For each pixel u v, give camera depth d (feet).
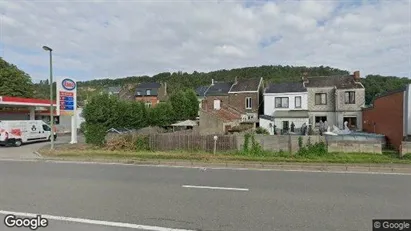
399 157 41.29
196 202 20.93
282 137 47.57
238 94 134.00
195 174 32.07
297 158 41.09
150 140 53.62
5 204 20.52
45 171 34.37
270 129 104.68
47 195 22.97
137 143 53.93
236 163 38.01
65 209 19.31
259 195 22.85
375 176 30.48
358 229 15.83
